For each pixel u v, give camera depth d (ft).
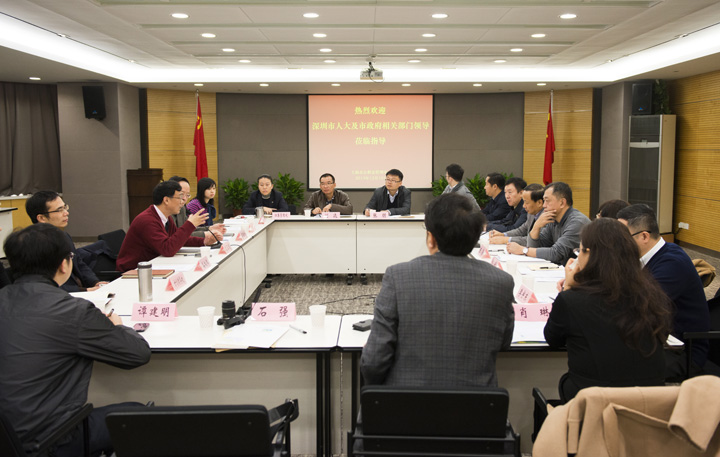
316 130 33.04
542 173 32.55
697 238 26.32
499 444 5.06
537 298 8.75
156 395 7.48
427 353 5.24
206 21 17.97
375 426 5.06
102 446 6.11
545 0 15.71
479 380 5.23
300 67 27.32
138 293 9.36
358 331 7.43
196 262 12.17
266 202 21.40
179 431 4.80
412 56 24.35
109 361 5.93
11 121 28.66
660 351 5.62
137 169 28.99
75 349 5.69
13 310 5.63
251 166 33.22
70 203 28.37
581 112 31.22
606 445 4.28
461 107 32.83
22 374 5.42
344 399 7.44
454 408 4.93
